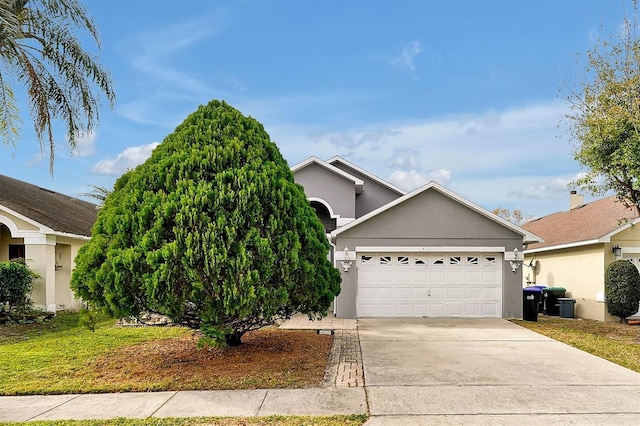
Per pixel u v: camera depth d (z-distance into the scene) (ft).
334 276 30.63
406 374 24.50
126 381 23.22
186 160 26.13
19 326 42.65
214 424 17.42
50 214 55.06
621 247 47.85
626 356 29.19
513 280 46.93
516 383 22.75
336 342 33.53
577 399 20.24
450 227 47.24
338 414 18.48
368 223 47.42
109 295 23.71
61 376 24.32
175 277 23.49
